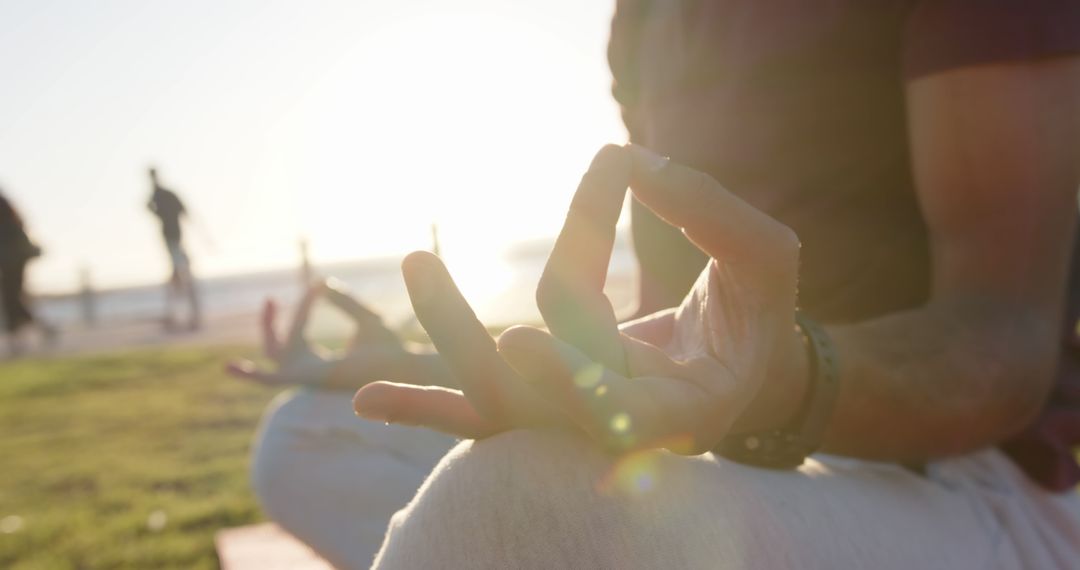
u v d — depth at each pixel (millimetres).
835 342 530
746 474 475
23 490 2689
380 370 931
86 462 3023
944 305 580
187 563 1934
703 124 729
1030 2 568
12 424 3916
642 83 838
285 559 1193
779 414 503
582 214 410
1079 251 648
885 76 660
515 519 415
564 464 424
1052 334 583
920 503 555
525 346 375
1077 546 655
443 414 443
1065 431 651
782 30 682
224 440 3256
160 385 4746
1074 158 579
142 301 17969
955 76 580
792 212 686
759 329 432
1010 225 570
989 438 576
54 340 8062
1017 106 568
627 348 415
